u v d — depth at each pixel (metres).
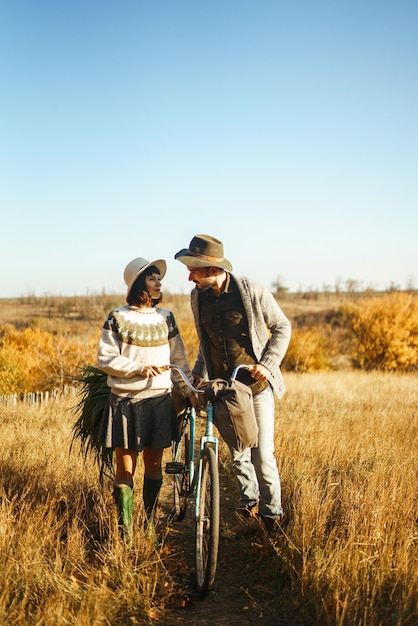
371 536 3.82
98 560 3.87
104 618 3.19
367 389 13.26
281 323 4.29
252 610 3.48
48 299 65.81
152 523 4.28
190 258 4.09
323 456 6.22
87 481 5.13
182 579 3.87
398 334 23.33
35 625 3.10
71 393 11.09
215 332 4.31
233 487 5.71
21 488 4.90
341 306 47.03
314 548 3.86
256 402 4.27
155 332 4.16
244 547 4.26
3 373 14.30
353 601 3.24
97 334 18.55
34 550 3.75
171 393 4.46
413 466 5.73
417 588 3.33
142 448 4.09
